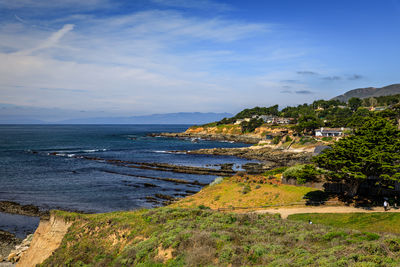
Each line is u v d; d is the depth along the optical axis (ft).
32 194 179.42
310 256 48.34
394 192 114.52
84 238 82.58
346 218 94.89
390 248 46.85
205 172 250.57
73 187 197.98
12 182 209.36
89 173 247.09
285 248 54.70
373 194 117.70
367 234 59.31
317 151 193.67
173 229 70.33
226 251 53.31
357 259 44.14
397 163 112.57
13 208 152.76
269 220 80.94
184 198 158.81
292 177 142.10
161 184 209.97
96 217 93.09
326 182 129.18
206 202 135.13
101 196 176.65
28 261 89.97
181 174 248.11
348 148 109.81
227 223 78.43
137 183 212.23
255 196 132.46
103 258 69.36
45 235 94.43
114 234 78.69
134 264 59.57
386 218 90.38
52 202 164.04
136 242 70.38
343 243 54.90
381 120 112.98
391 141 106.11
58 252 82.38
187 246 58.75
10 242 115.55
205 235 61.31
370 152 102.47
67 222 93.76
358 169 107.04
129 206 156.76
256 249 53.01
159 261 56.75
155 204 160.45
